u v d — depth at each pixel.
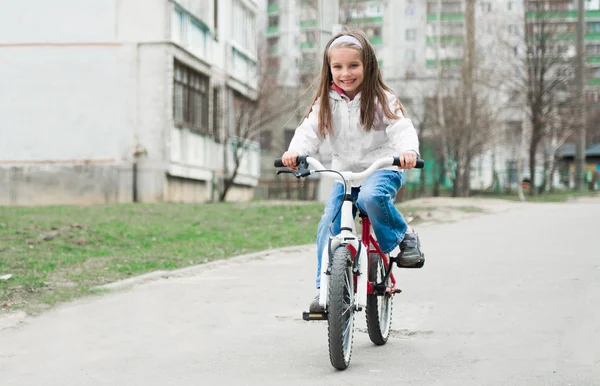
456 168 32.69
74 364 4.88
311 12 47.66
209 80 27.67
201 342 5.44
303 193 35.34
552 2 35.72
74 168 23.83
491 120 34.31
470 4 32.28
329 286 4.48
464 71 32.41
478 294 7.12
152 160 23.73
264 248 11.48
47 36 23.91
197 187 27.00
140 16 23.75
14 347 5.35
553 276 8.05
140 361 4.93
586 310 6.27
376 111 4.84
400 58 61.22
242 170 31.88
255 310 6.61
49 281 8.02
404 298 7.00
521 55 36.91
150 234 12.77
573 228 13.48
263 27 57.28
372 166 4.60
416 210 18.94
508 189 39.59
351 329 4.72
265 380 4.43
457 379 4.34
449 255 10.02
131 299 7.15
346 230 4.62
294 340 5.46
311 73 35.47
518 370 4.51
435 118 37.38
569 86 37.31
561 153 51.03
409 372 4.53
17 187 23.91
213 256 10.43
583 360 4.70
